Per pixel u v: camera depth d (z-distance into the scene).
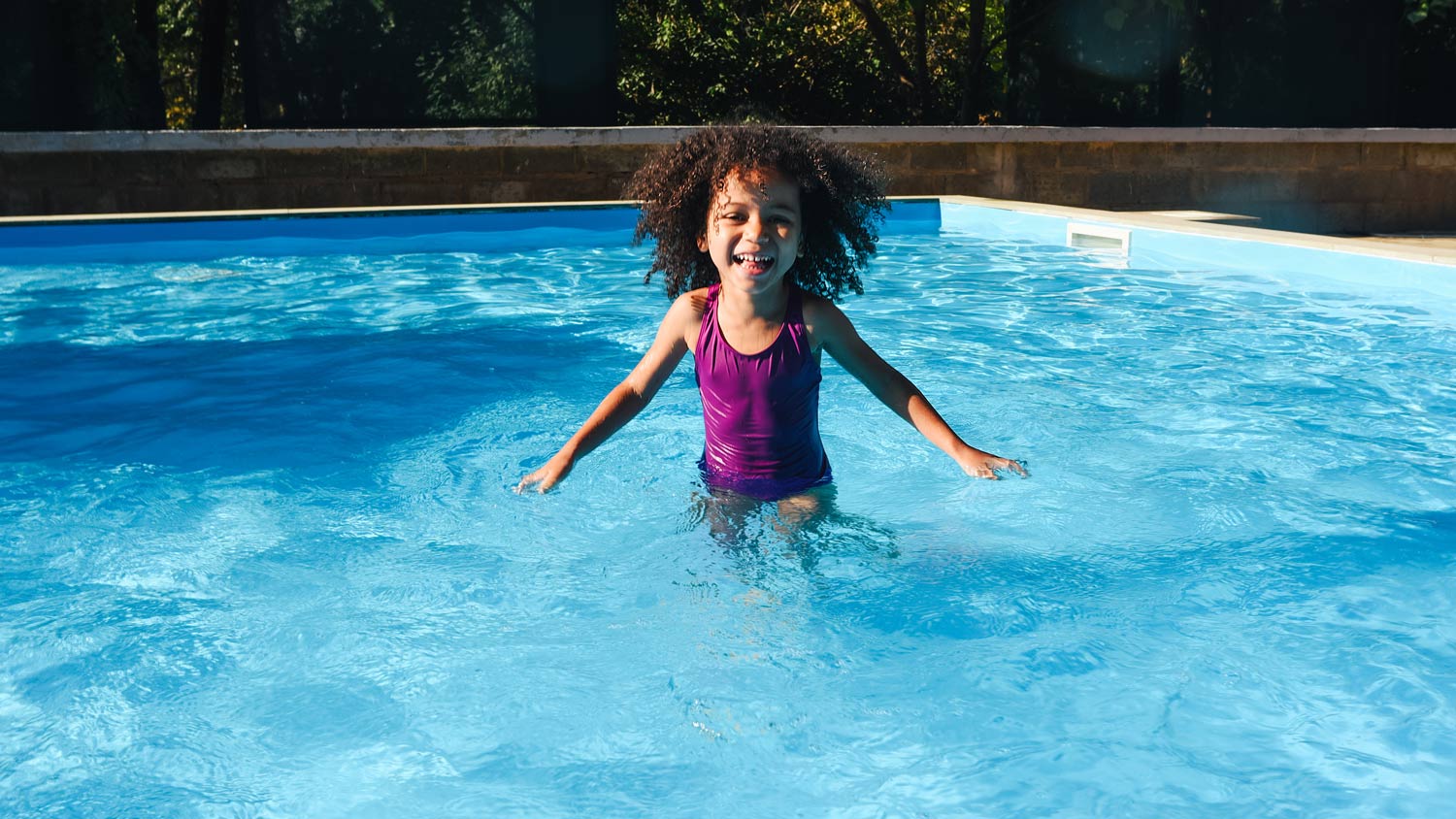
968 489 3.21
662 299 6.52
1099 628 2.38
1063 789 1.83
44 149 9.40
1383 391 4.35
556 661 2.25
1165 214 11.21
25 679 2.21
